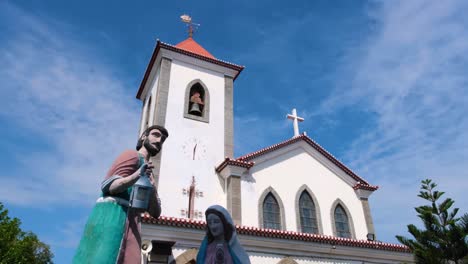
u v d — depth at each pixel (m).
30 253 30.31
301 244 16.61
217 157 21.36
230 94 24.77
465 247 15.81
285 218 19.30
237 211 18.27
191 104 23.31
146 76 26.59
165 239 14.43
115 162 3.88
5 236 27.44
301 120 24.33
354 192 22.12
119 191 3.59
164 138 4.55
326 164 22.31
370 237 19.98
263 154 20.86
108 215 3.46
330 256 17.09
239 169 19.55
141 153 4.29
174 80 23.30
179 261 14.16
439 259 15.88
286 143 21.69
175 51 24.25
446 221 16.94
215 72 25.38
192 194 19.27
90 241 3.29
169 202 18.48
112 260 3.20
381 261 18.00
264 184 19.95
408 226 17.14
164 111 21.72
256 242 15.89
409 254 18.45
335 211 20.98
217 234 4.87
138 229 3.68
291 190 20.42
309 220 19.98
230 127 23.08
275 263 15.82
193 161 20.48
